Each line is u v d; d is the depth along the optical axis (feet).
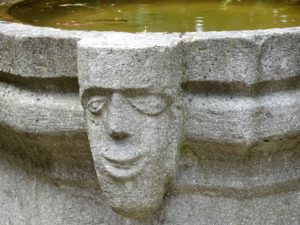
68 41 5.13
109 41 4.90
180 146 5.32
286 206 5.85
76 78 5.27
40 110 5.51
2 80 5.88
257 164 5.53
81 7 8.40
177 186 5.58
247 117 5.09
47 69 5.31
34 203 6.26
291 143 5.50
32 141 5.81
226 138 5.19
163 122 5.03
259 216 5.74
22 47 5.33
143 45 4.78
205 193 5.64
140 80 4.81
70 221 5.99
